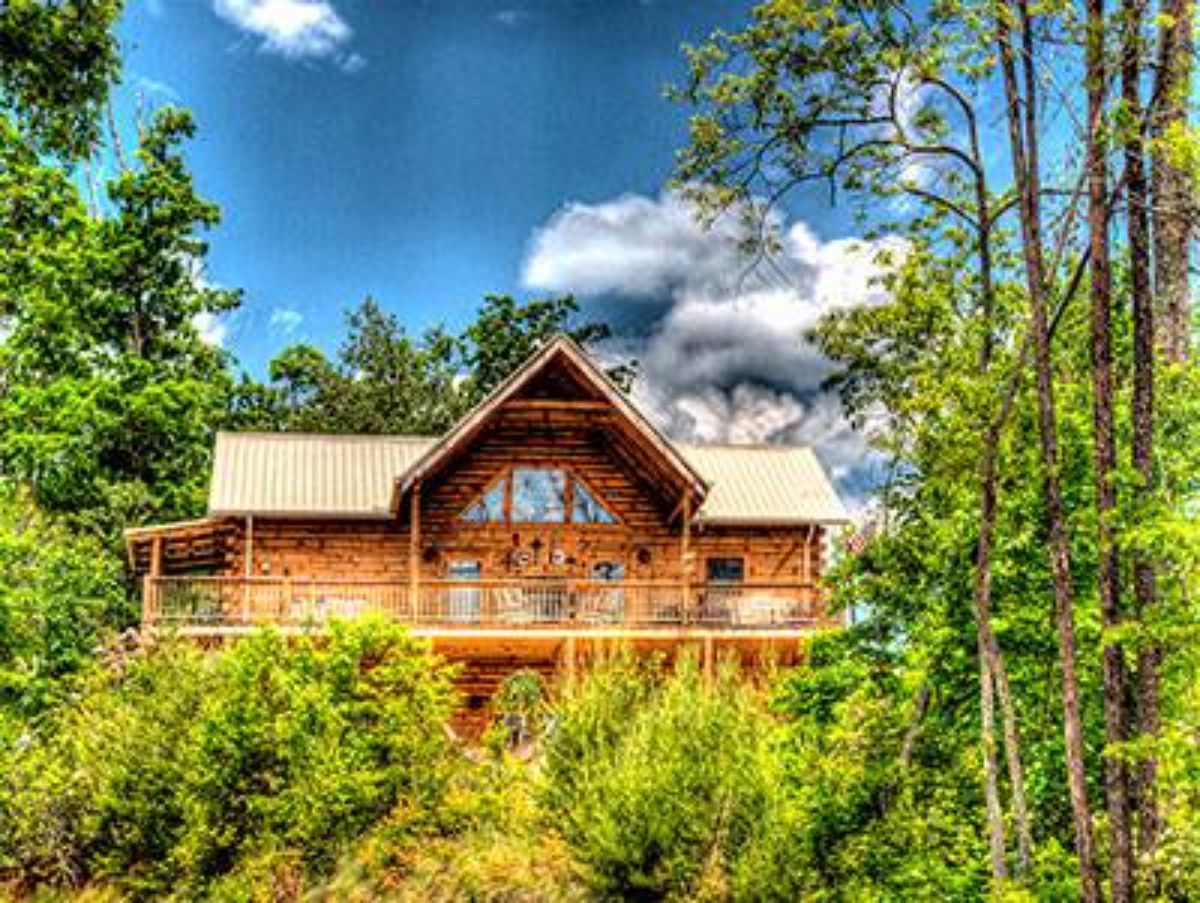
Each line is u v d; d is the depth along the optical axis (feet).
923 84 46.06
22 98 134.82
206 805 65.00
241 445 111.75
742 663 102.12
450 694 71.97
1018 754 47.52
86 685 75.15
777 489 112.98
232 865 65.21
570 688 68.28
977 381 47.34
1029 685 51.70
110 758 67.26
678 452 98.17
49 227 131.44
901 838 49.90
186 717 68.13
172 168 145.79
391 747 67.10
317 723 66.33
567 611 98.58
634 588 100.01
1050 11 41.52
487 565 106.11
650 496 108.27
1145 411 41.34
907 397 49.37
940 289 49.88
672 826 56.70
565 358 98.78
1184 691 46.73
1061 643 41.88
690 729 59.36
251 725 65.51
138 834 66.49
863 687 53.16
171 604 96.22
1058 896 44.47
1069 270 50.39
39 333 126.62
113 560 110.11
